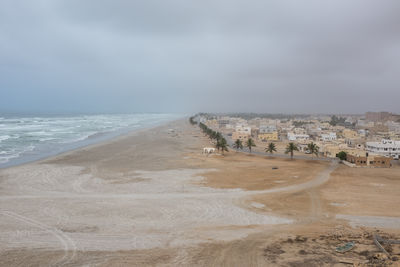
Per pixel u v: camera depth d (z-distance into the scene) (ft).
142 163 271.90
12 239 102.37
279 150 405.80
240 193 170.30
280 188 183.42
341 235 107.14
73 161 274.36
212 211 137.49
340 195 168.76
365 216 131.75
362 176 226.79
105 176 212.02
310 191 177.17
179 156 320.91
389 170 255.91
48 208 137.59
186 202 151.43
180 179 205.98
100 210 136.05
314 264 83.30
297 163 291.99
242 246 97.50
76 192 167.02
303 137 577.43
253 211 138.21
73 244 98.94
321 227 116.98
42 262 86.22
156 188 179.32
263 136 579.07
